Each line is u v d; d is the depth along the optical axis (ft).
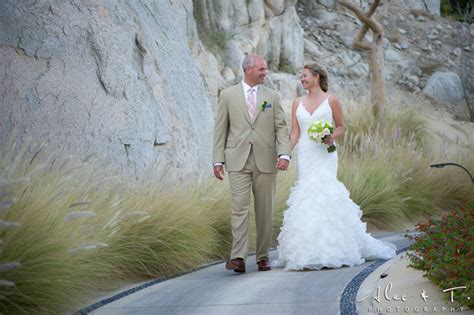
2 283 17.66
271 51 78.48
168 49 45.57
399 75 94.22
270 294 22.81
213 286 25.03
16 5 33.94
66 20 35.88
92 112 35.40
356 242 29.35
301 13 97.71
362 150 51.42
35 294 20.48
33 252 20.66
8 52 33.09
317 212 28.63
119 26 39.34
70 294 22.12
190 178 35.29
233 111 28.78
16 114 32.30
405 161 51.72
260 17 76.38
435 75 93.61
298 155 30.09
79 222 24.06
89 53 36.52
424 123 64.75
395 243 36.32
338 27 96.12
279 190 39.06
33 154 25.04
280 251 29.55
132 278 27.50
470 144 78.28
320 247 28.22
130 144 37.04
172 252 28.68
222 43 72.43
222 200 34.40
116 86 37.29
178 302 22.50
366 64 91.40
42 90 33.60
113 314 21.30
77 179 26.68
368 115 59.26
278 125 28.89
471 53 97.71
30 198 21.94
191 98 46.21
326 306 20.40
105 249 25.63
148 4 45.42
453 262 19.34
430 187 50.85
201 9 72.54
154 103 40.47
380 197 44.93
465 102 92.63
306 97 30.48
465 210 26.66
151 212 28.81
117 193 28.76
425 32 102.99
